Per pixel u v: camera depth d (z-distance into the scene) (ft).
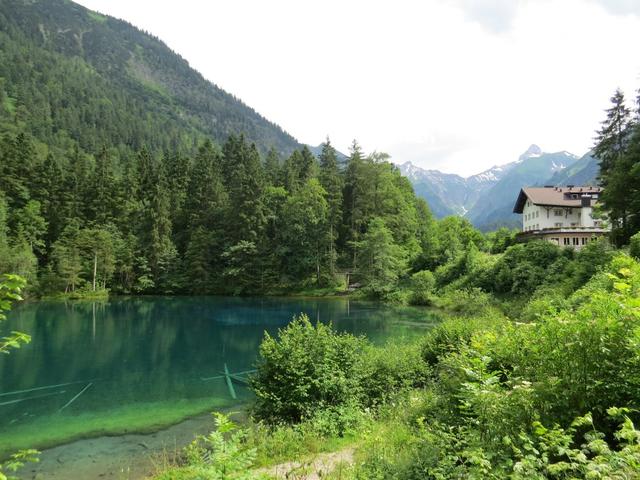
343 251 236.02
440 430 23.89
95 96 612.29
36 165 217.97
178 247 235.20
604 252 86.79
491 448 14.89
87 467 32.50
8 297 12.62
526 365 18.30
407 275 189.57
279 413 36.81
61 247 187.21
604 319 15.39
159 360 73.87
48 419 44.32
